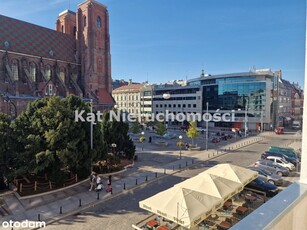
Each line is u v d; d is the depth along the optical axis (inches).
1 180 840.9
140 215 646.5
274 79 2908.5
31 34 2507.4
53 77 2640.3
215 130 2896.2
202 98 3257.9
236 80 2962.6
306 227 131.0
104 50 2918.3
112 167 1092.5
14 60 2310.5
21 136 826.2
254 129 2822.3
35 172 782.5
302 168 144.9
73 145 844.6
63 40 2829.7
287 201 118.0
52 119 853.2
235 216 605.9
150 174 1021.8
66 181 895.1
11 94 2105.1
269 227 97.7
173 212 486.3
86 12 2770.7
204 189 598.5
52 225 597.0
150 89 3828.7
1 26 2249.0
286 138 2166.6
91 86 2746.1
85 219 627.8
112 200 755.4
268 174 909.8
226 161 1256.2
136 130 2098.9
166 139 2100.1
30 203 725.3
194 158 1333.7
